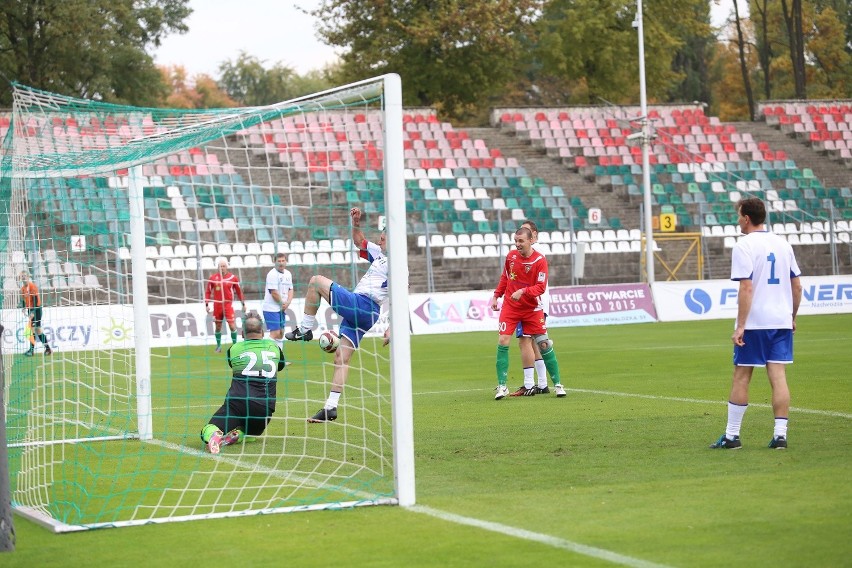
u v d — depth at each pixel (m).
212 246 63.34
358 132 72.62
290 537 13.38
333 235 62.34
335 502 15.47
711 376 32.72
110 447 21.80
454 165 80.44
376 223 62.78
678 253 77.12
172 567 12.06
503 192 78.06
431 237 71.38
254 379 21.44
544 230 75.25
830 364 35.50
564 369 36.53
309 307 23.61
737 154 87.44
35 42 99.31
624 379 32.56
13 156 20.19
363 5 101.50
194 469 18.77
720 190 82.94
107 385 34.56
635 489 15.68
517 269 28.45
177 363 43.06
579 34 111.31
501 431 22.25
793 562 11.50
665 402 26.50
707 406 25.48
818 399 26.28
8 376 23.98
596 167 82.69
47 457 20.83
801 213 81.94
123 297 48.84
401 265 15.30
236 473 18.27
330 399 23.70
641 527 13.25
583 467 17.67
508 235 72.81
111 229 39.53
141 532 13.97
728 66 149.38
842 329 52.69
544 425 22.97
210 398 30.88
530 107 90.25
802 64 118.62
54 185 33.62
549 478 16.80
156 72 111.94
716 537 12.62
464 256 70.88
